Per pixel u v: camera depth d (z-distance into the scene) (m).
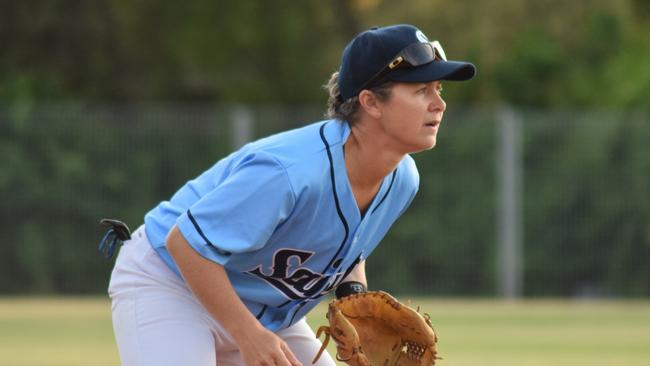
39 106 52.84
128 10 70.38
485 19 72.56
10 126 51.28
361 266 15.38
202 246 13.19
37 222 51.41
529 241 53.50
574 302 52.94
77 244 51.53
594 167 53.50
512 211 53.31
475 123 53.50
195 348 13.98
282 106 72.06
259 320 14.73
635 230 53.44
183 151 51.69
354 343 13.77
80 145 51.56
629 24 72.88
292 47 72.50
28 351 33.19
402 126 13.35
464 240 53.34
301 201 13.31
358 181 13.71
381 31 13.45
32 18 69.69
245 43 71.81
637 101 62.00
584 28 71.62
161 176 51.72
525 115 53.56
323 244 13.84
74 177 51.47
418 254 53.28
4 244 51.22
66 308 46.94
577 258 53.47
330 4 73.06
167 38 71.00
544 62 64.94
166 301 14.18
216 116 51.78
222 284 13.34
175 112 51.81
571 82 64.75
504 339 37.75
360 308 14.14
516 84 65.12
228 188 13.19
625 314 47.22
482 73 66.62
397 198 14.45
